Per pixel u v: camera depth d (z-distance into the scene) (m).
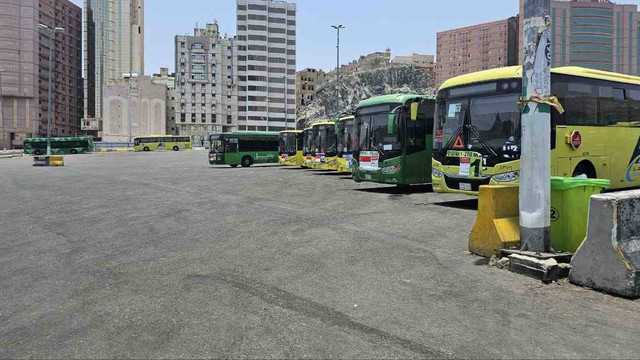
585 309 4.68
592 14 93.88
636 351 3.75
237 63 144.50
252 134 38.88
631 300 4.92
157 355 3.74
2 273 6.53
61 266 6.79
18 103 124.06
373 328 4.22
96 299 5.21
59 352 3.86
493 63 137.75
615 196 5.23
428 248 7.29
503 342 3.92
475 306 4.77
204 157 58.78
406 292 5.23
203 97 138.12
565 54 93.94
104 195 16.23
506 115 10.61
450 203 12.74
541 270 5.57
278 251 7.27
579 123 11.24
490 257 6.49
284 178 23.06
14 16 122.75
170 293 5.32
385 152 15.74
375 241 7.82
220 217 10.79
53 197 16.03
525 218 6.18
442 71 151.38
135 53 167.00
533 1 6.08
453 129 11.76
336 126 23.70
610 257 5.11
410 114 15.06
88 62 158.50
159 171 31.22
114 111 126.81
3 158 59.03
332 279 5.75
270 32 150.25
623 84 12.64
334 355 3.68
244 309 4.74
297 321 4.40
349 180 21.56
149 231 9.36
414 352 3.73
